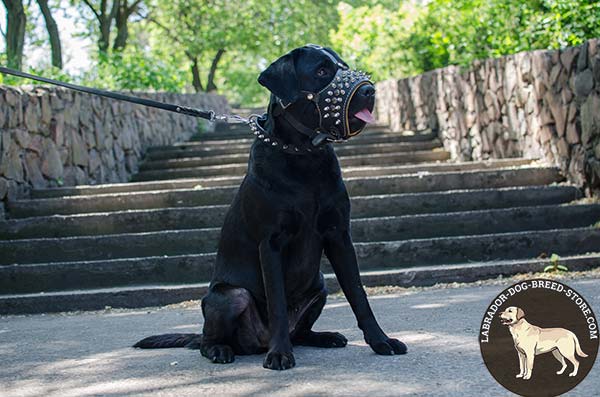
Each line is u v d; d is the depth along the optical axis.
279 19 28.50
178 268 7.62
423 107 13.98
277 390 3.51
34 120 9.78
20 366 4.48
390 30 16.42
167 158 13.44
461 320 5.06
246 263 4.30
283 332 4.03
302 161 4.07
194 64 30.58
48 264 7.64
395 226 8.20
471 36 12.02
